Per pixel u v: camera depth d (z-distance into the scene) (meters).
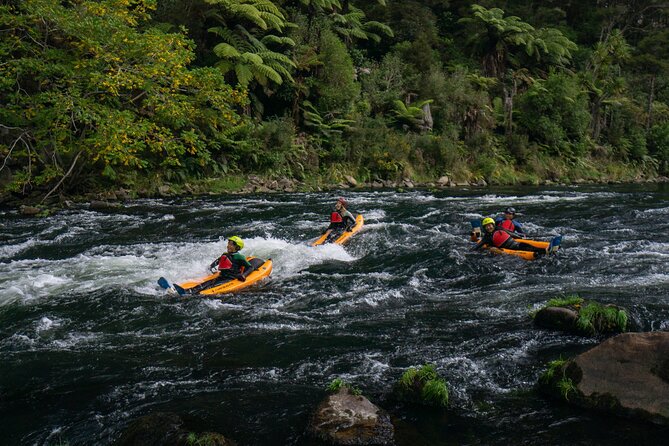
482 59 38.59
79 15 15.66
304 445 3.65
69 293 7.85
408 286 8.14
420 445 3.62
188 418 4.09
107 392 4.66
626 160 37.78
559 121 33.69
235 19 25.23
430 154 28.00
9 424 4.17
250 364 5.23
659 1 53.72
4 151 14.85
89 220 13.88
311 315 6.83
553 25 48.44
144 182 19.27
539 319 5.98
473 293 7.64
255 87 25.05
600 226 12.94
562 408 4.08
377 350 5.48
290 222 13.67
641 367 3.95
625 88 42.47
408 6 37.91
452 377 4.76
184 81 16.91
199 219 14.09
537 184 29.62
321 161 24.94
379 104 29.45
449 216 14.80
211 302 7.44
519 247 9.77
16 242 11.26
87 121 14.56
